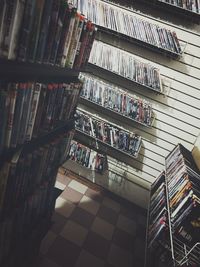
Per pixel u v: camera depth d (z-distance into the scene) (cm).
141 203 403
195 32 326
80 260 278
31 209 192
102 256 296
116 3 354
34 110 149
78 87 212
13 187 153
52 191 225
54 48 151
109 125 373
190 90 341
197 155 329
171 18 332
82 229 322
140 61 348
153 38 326
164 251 222
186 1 304
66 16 152
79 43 189
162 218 238
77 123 379
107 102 358
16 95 128
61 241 291
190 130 353
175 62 339
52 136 200
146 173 389
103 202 393
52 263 259
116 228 350
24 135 150
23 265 231
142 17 346
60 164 225
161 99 355
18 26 113
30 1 114
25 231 198
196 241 205
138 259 311
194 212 203
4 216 154
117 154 395
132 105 350
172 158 330
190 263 200
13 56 118
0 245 165
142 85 349
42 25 130
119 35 347
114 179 407
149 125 352
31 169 169
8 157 143
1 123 127
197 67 333
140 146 370
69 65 185
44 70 169
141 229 367
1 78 128
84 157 389
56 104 178
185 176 247
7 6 105
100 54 348
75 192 388
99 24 336
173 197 241
